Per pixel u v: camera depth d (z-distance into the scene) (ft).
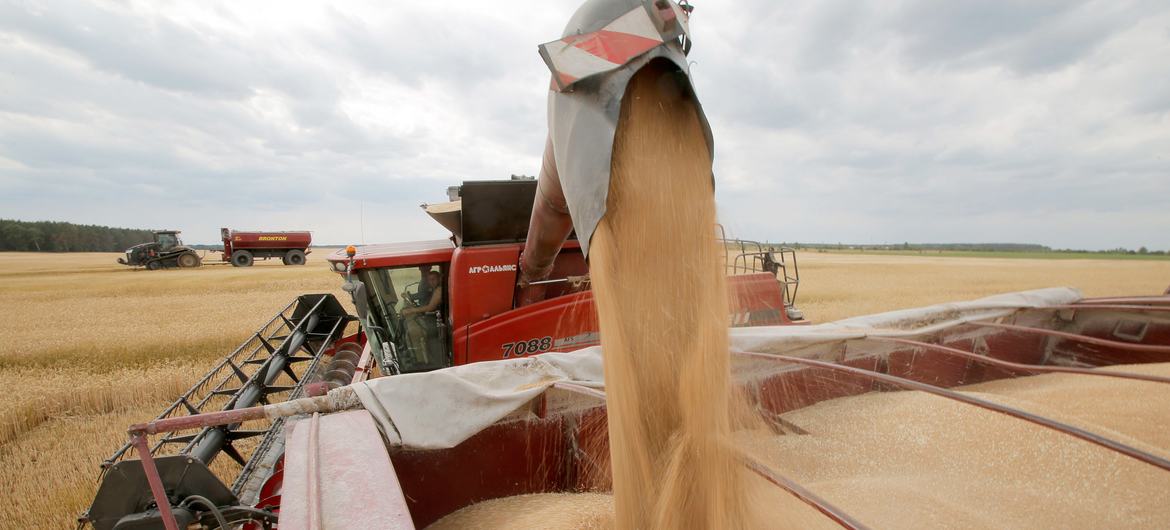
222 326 47.57
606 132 6.01
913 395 12.07
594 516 7.35
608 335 6.10
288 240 154.81
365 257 17.03
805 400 12.00
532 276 16.17
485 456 9.18
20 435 23.03
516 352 16.87
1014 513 7.38
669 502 5.26
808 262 159.12
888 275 105.70
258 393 16.02
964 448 9.32
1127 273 115.14
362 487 5.61
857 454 9.36
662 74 6.89
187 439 12.30
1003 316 15.57
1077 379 13.35
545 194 10.62
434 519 8.66
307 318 23.21
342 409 7.85
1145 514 7.27
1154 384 11.84
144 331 45.32
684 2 7.04
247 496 10.69
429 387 8.41
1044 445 9.04
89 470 18.99
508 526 7.59
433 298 17.90
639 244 6.21
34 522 15.89
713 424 5.67
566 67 6.16
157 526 7.84
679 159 6.67
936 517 7.24
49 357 37.37
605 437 9.84
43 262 200.23
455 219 17.38
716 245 6.66
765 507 5.97
